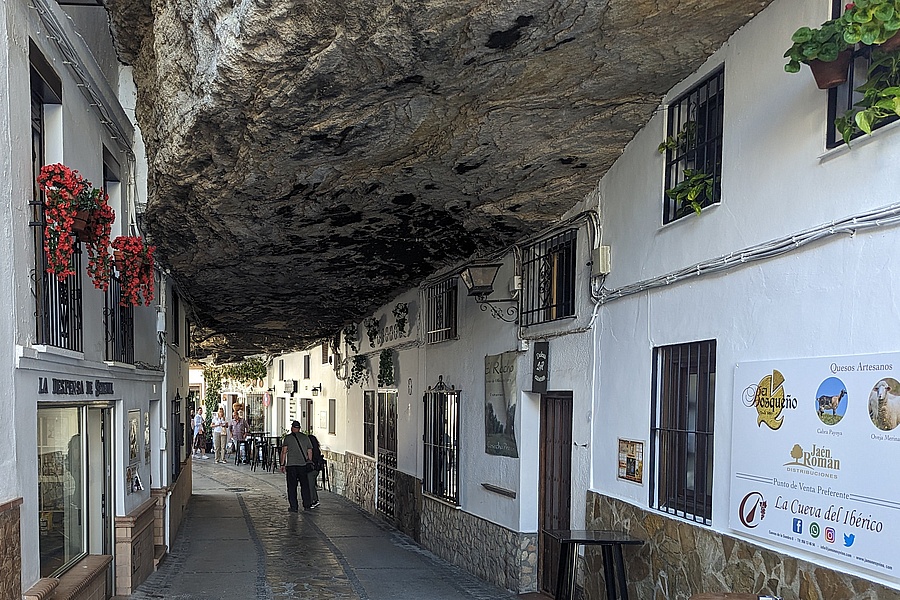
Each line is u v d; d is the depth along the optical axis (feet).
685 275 17.71
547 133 20.01
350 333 59.62
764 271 15.06
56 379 18.19
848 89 13.15
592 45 15.90
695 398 17.76
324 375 75.10
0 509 14.12
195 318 53.67
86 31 24.52
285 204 24.57
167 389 36.40
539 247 27.35
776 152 14.78
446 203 24.75
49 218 16.75
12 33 15.90
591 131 20.16
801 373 13.64
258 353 87.51
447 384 36.81
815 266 13.60
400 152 20.51
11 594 14.71
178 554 35.86
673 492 18.45
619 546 19.02
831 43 12.05
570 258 25.16
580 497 23.44
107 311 23.07
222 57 15.72
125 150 26.94
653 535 18.80
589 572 22.57
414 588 29.45
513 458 28.40
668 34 15.84
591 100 18.48
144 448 29.84
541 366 26.25
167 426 36.32
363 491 55.72
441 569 33.65
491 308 30.40
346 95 17.07
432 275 37.96
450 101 17.79
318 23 14.52
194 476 80.33
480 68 16.29
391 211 25.58
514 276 28.19
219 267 34.45
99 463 23.36
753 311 15.33
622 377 20.99
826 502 12.87
